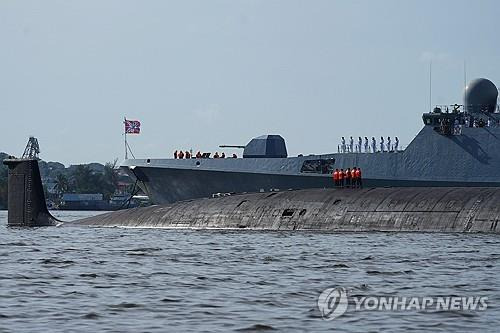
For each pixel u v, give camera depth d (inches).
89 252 6358.3
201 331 3253.0
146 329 3289.9
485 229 7116.1
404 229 7583.7
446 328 3260.3
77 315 3558.1
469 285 4266.7
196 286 4357.8
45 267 5310.0
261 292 4138.8
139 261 5620.1
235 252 6151.6
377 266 5118.1
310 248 6328.7
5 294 4114.2
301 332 3233.3
